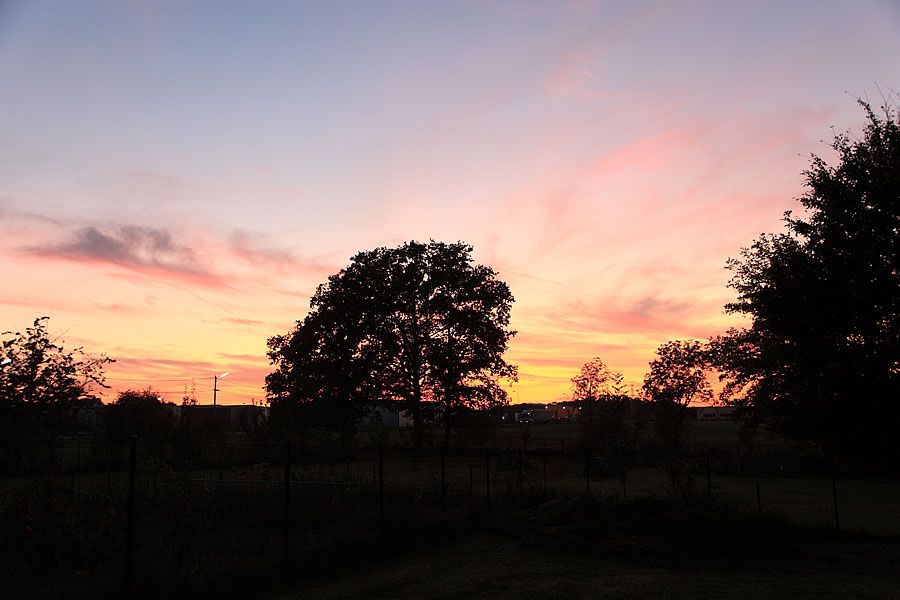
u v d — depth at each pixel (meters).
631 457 49.03
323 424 54.62
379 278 57.69
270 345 60.94
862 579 11.28
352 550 12.34
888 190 16.22
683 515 14.93
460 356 58.50
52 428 20.70
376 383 56.88
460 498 19.91
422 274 58.88
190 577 9.58
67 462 27.12
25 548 10.22
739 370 22.11
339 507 16.67
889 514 20.86
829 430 16.92
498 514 17.20
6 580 9.46
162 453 31.67
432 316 59.62
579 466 43.69
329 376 55.94
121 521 11.23
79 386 20.91
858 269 16.50
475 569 11.81
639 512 15.44
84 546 10.62
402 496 19.14
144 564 9.66
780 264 18.03
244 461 32.66
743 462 40.56
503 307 61.09
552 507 16.45
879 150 17.14
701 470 39.00
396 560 12.60
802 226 17.78
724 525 14.67
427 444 63.34
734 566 12.23
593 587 10.49
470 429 59.28
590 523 14.88
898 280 15.92
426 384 57.75
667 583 10.81
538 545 13.62
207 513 12.30
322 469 30.50
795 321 17.00
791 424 18.23
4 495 11.22
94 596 8.63
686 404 63.25
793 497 26.11
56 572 10.20
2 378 19.50
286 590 10.16
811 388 17.06
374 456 47.50
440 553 13.30
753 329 20.42
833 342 16.70
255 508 16.62
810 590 10.42
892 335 16.17
